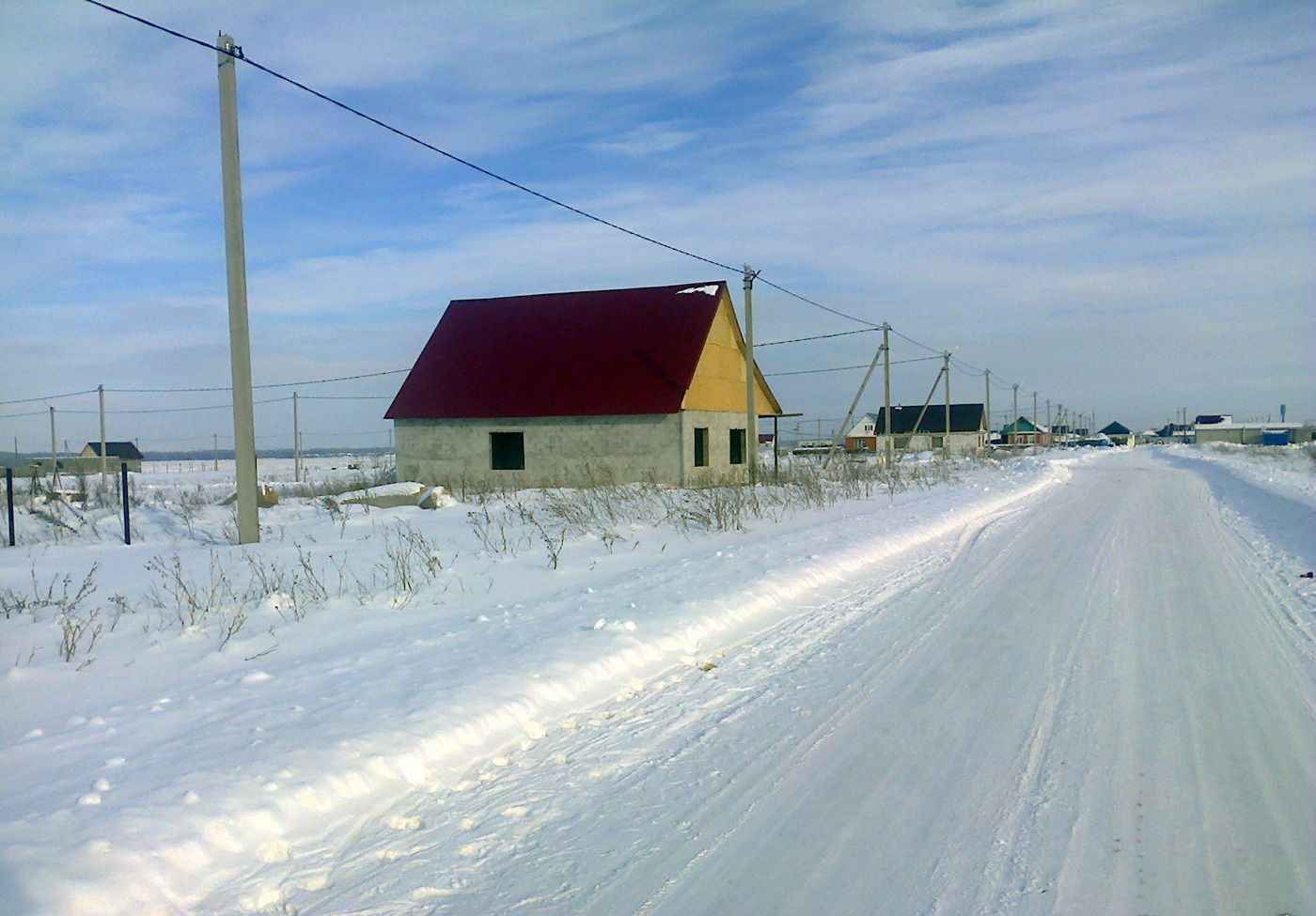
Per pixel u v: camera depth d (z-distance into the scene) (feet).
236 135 45.80
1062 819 15.03
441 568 38.63
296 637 26.86
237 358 46.98
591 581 36.83
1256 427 433.07
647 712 21.03
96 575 38.19
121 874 12.46
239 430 47.37
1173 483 113.60
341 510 66.49
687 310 100.83
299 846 14.28
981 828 14.80
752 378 90.94
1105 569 41.39
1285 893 12.62
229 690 21.31
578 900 12.67
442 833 14.83
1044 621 30.17
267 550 44.75
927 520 59.72
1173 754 17.81
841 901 12.59
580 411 93.71
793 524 57.00
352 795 15.89
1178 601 33.53
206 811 14.38
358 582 35.24
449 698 20.08
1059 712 20.53
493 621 28.71
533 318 106.93
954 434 336.70
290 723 18.65
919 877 13.24
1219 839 14.24
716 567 38.86
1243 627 29.14
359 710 19.45
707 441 99.14
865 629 29.50
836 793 16.28
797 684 23.20
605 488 75.36
